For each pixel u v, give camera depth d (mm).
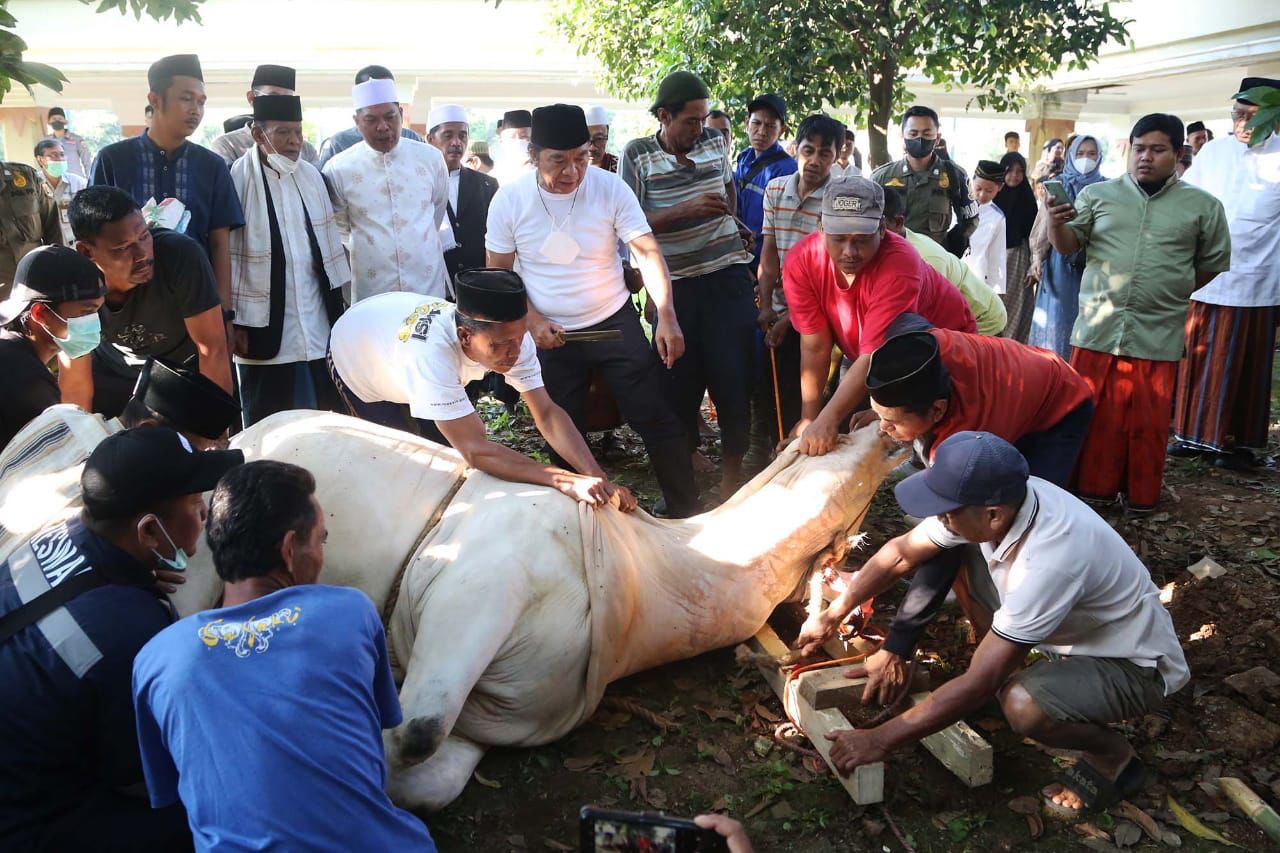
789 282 4375
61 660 2393
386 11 14586
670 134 5352
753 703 3859
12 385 3262
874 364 3318
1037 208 9062
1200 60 14141
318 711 2137
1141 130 5426
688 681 4000
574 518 3502
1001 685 3189
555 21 11086
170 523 2537
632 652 3713
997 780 3461
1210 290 6469
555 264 4688
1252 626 4387
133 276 3740
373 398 4301
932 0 8156
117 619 2436
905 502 3051
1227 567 5027
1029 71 9141
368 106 5176
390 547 3492
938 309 4133
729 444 5477
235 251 4992
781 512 3891
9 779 2400
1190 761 3498
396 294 4254
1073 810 3301
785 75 8062
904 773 3471
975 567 3811
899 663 3443
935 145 6969
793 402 5840
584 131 4395
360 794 2154
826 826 3230
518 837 3176
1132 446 5605
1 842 2387
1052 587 2949
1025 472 2957
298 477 2412
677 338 4816
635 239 4777
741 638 3965
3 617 2457
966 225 7129
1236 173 6359
